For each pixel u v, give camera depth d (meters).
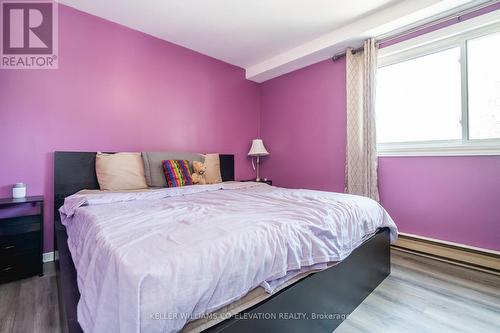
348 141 2.85
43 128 2.18
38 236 1.95
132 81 2.68
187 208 1.46
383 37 2.60
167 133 2.98
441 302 1.55
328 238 1.23
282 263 0.98
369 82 2.63
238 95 3.78
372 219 1.66
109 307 0.67
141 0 2.20
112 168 2.27
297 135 3.55
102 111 2.49
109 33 2.52
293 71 3.57
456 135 2.32
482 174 2.08
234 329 0.80
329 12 2.41
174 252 0.76
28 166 2.12
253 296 0.90
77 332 0.78
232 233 0.94
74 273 1.23
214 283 0.76
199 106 3.30
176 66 3.05
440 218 2.29
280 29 2.72
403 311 1.46
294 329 1.04
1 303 1.55
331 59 3.12
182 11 2.37
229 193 2.14
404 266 2.08
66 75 2.28
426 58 2.49
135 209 1.46
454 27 2.19
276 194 1.99
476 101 2.20
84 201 1.64
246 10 2.37
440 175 2.30
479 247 2.08
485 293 1.65
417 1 2.15
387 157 2.64
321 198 1.72
